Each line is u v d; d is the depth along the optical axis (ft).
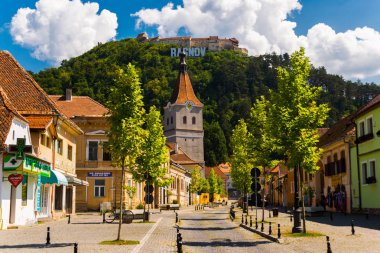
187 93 427.33
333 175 146.51
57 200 125.80
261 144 104.22
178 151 371.15
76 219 119.96
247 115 512.63
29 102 110.63
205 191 375.66
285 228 83.71
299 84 75.20
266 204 258.98
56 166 117.80
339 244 57.72
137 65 578.25
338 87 528.22
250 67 589.32
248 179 135.74
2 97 89.45
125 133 63.31
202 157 419.54
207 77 565.12
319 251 52.21
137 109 64.64
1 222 81.46
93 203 163.63
